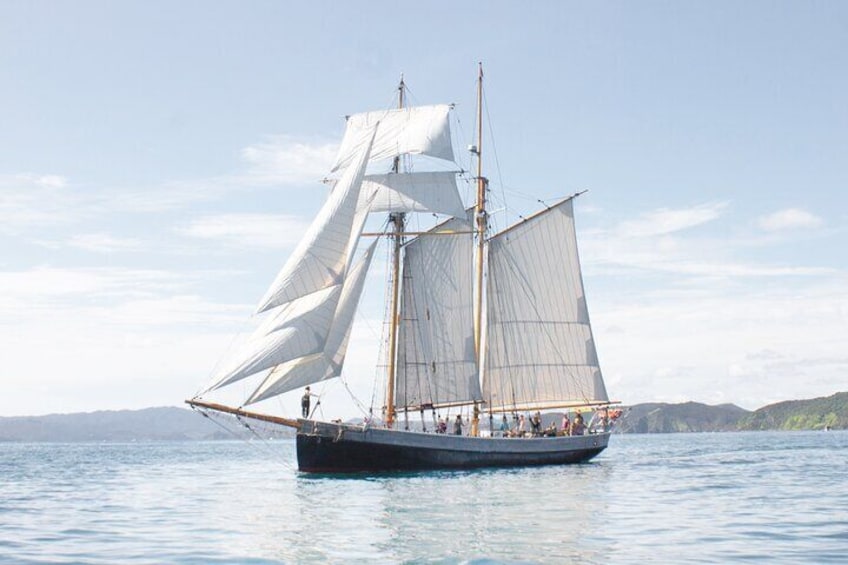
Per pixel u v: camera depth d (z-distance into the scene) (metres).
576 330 68.69
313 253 51.47
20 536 29.59
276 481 54.59
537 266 68.25
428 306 62.62
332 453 53.16
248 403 51.44
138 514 36.56
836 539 26.50
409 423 61.41
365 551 25.19
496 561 23.23
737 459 82.69
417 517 33.09
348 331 54.41
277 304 50.22
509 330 67.56
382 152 63.75
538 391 67.56
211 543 27.28
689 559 23.16
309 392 53.53
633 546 25.50
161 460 105.88
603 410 69.19
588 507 36.28
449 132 63.06
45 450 192.88
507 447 60.53
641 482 50.00
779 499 39.44
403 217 62.91
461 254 63.69
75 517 35.69
